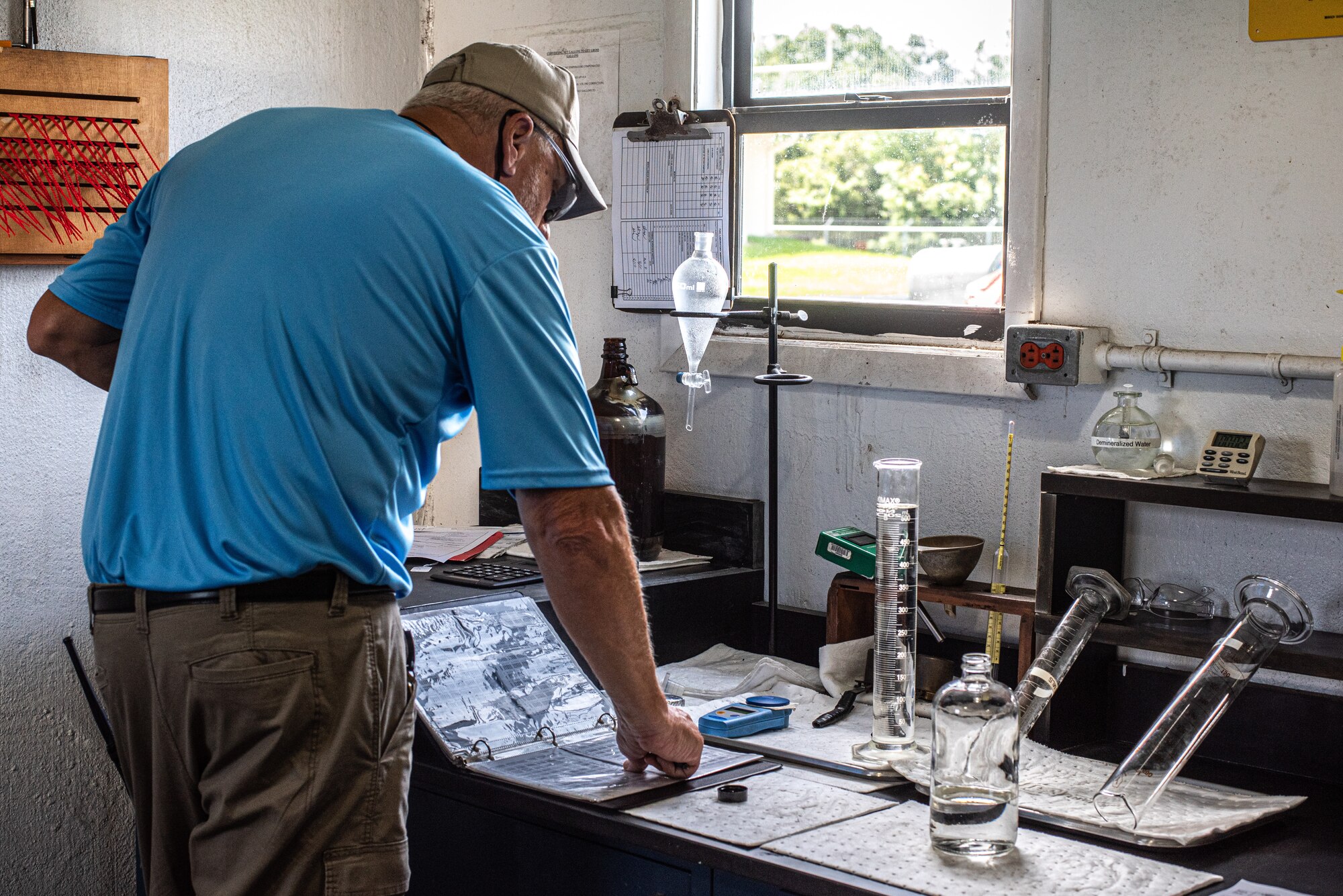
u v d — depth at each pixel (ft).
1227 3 6.22
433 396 4.73
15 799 7.64
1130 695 6.55
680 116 8.33
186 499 4.51
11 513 7.55
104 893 8.05
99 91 7.53
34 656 7.70
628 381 8.00
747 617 8.14
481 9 9.49
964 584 7.02
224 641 4.44
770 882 4.49
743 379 8.27
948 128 7.52
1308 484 6.02
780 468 8.14
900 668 5.66
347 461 4.49
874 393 7.68
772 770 5.60
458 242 4.62
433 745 5.69
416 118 5.21
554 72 5.47
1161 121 6.48
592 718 6.20
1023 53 6.88
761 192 8.36
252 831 4.61
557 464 4.64
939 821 4.58
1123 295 6.69
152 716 4.68
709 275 7.80
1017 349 6.84
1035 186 6.89
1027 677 5.70
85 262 5.34
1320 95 6.01
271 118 4.95
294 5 8.77
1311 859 4.73
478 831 5.73
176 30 8.14
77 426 7.81
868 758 5.61
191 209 4.70
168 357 4.58
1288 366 6.03
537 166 5.41
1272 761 6.14
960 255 7.56
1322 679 6.11
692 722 5.37
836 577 7.30
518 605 6.72
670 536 8.58
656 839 4.81
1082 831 4.86
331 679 4.54
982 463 7.27
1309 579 6.16
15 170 7.27
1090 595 6.07
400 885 4.85
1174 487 5.92
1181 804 5.23
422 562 7.76
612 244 8.88
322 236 4.47
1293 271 6.15
